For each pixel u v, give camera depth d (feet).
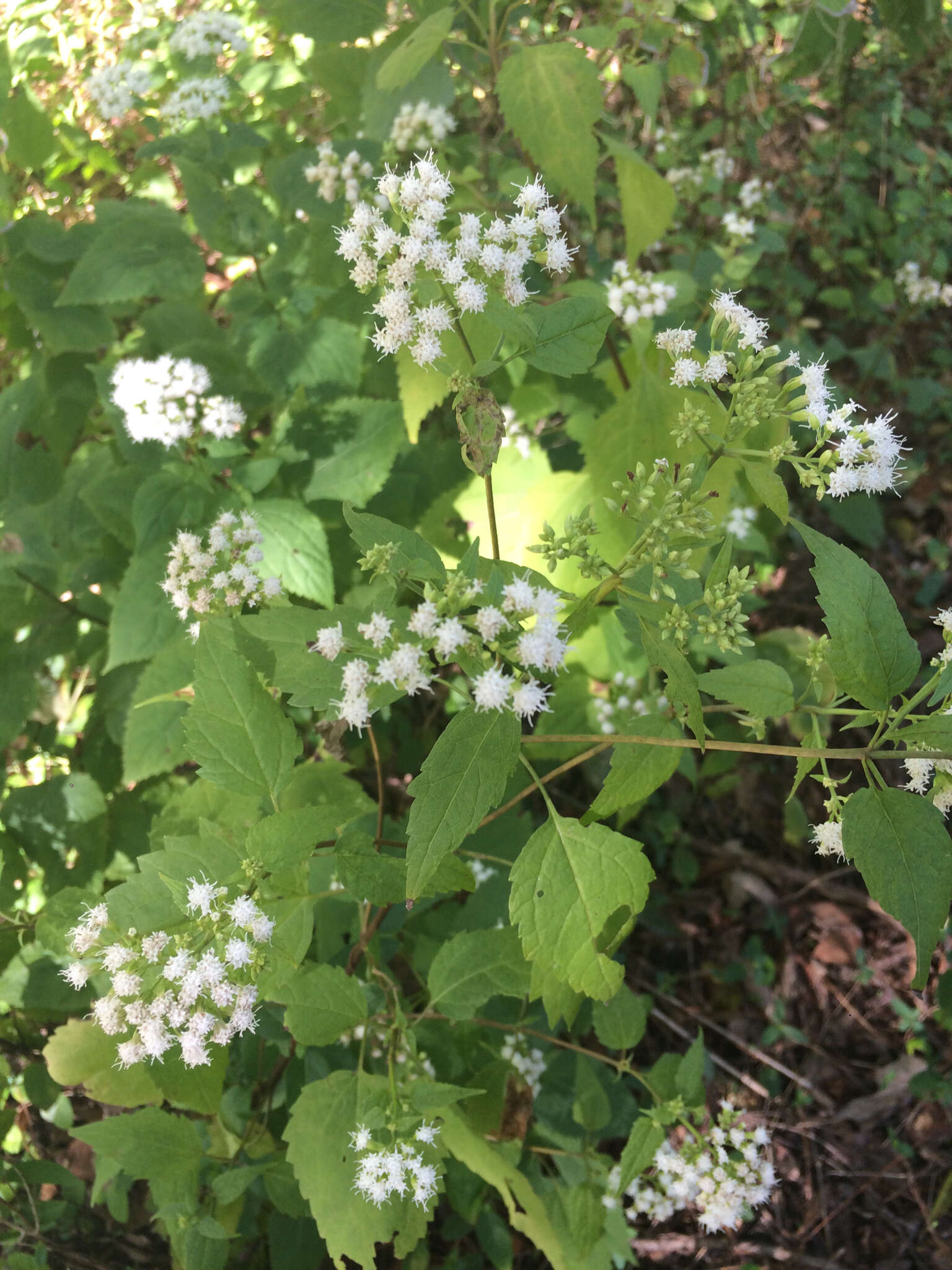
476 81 2.06
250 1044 1.52
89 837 1.71
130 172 2.42
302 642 1.02
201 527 1.62
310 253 1.88
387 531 1.04
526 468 2.01
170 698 1.39
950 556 3.02
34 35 2.26
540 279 2.04
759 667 1.06
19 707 1.77
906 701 0.95
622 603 1.09
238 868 1.11
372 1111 1.13
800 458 1.04
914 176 3.59
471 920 1.68
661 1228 2.02
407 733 2.16
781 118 3.52
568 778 2.23
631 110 2.86
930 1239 2.03
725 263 2.68
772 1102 2.19
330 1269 1.70
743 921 2.41
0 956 1.52
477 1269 1.77
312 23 1.98
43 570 1.83
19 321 2.20
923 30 2.67
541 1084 1.58
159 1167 1.29
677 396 1.68
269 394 1.90
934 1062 2.22
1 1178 1.53
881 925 2.43
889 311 3.47
